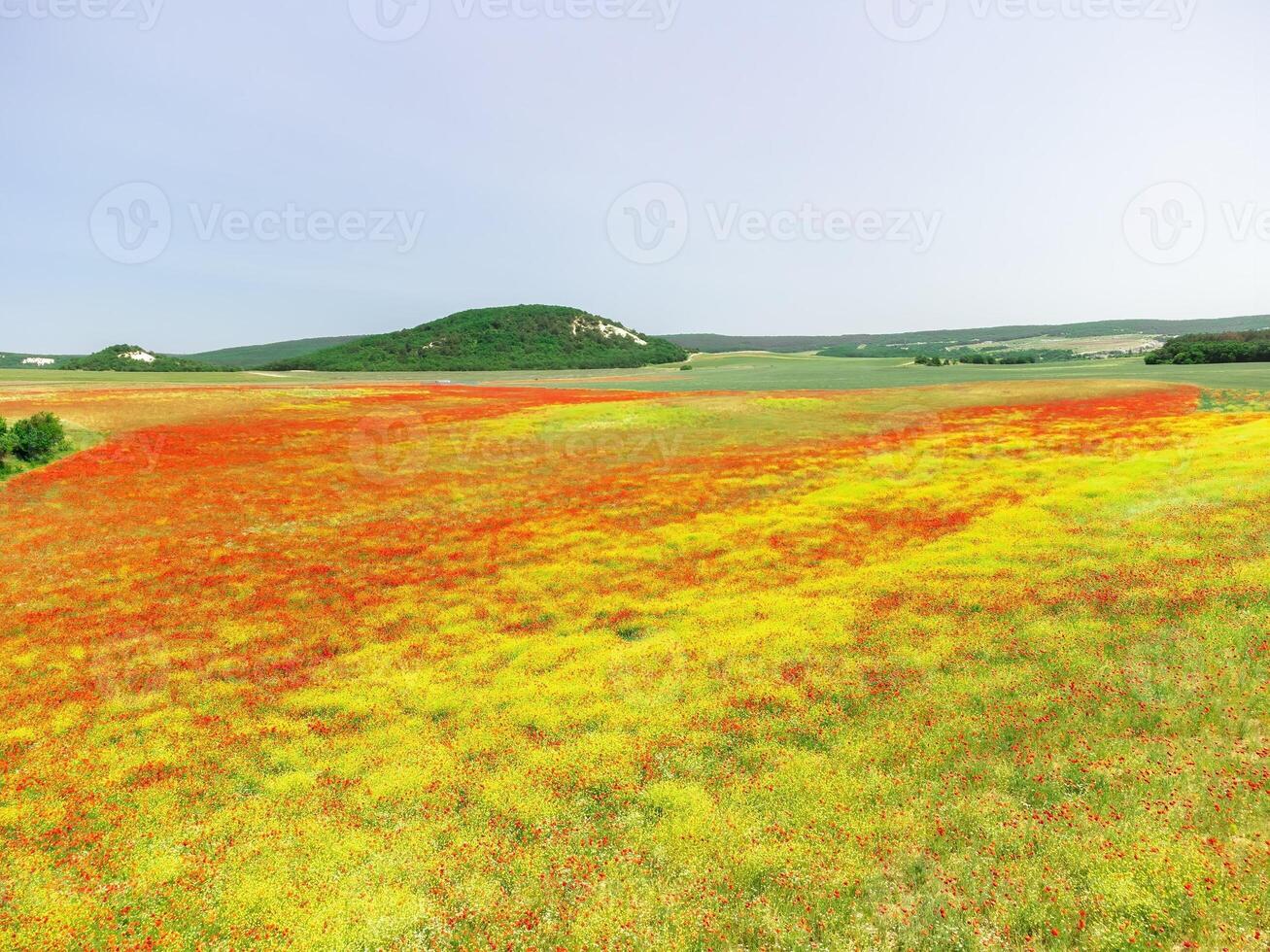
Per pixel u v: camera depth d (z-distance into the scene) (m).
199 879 8.99
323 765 11.59
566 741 11.95
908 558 19.72
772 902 8.15
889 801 9.70
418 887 8.73
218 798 10.89
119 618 18.48
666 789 10.41
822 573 19.47
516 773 11.09
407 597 19.72
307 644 16.70
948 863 8.42
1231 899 7.23
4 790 11.12
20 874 9.16
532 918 8.19
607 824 9.83
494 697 13.62
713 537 23.95
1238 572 15.08
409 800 10.52
